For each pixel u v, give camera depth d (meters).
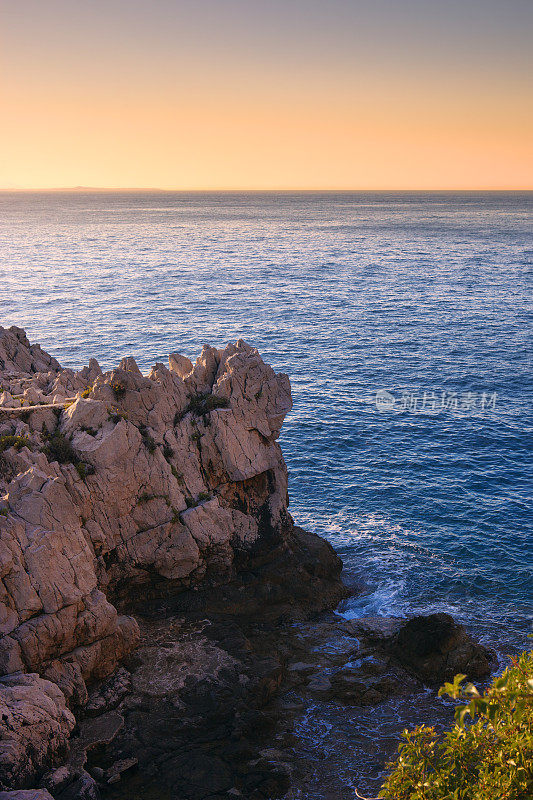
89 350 99.81
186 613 37.03
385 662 34.22
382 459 60.31
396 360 94.25
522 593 41.12
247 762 27.47
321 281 170.75
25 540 30.25
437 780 14.69
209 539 37.91
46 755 25.28
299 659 34.50
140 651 33.31
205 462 40.09
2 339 53.47
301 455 61.09
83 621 30.14
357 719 30.38
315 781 26.75
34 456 34.12
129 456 36.56
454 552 45.56
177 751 27.56
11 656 28.02
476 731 15.20
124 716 29.23
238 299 144.62
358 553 45.47
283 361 93.69
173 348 100.88
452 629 34.03
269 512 41.31
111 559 36.19
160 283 168.25
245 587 39.00
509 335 108.50
